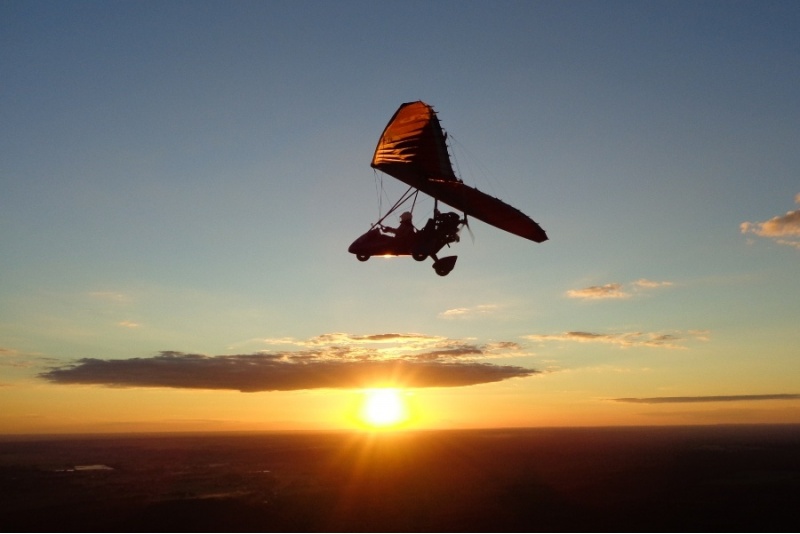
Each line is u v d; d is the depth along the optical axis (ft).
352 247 76.89
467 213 72.38
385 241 76.38
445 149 68.90
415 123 69.15
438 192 70.54
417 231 76.54
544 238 73.56
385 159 70.79
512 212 70.38
